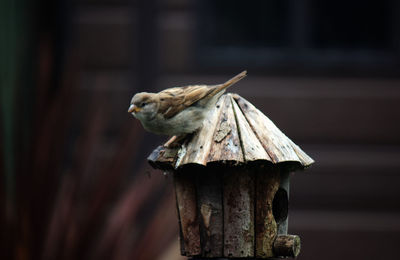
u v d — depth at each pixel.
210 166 4.53
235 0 12.37
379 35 12.30
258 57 12.16
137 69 11.84
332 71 12.12
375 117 11.97
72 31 11.90
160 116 4.64
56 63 11.55
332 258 11.80
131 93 11.79
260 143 4.55
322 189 11.87
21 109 8.59
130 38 11.95
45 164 7.95
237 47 12.29
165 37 12.00
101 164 8.53
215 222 4.61
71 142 10.48
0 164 7.67
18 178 7.81
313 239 11.79
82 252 7.60
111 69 11.92
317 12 12.38
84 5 11.99
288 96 11.99
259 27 12.35
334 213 11.85
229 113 4.70
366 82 12.06
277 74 12.12
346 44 12.34
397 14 12.12
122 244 7.79
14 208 7.58
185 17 12.01
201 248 4.64
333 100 11.98
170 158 4.60
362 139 11.96
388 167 11.85
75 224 7.69
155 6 11.90
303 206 11.89
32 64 11.08
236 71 12.08
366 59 12.14
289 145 4.75
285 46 12.34
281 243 4.64
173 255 7.98
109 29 11.95
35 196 7.74
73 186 7.88
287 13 12.38
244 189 4.58
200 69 12.01
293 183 11.89
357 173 11.88
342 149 11.97
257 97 11.98
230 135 4.52
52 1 11.77
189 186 4.67
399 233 11.74
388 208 11.82
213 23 12.33
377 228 11.76
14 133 8.21
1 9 10.70
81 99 11.56
